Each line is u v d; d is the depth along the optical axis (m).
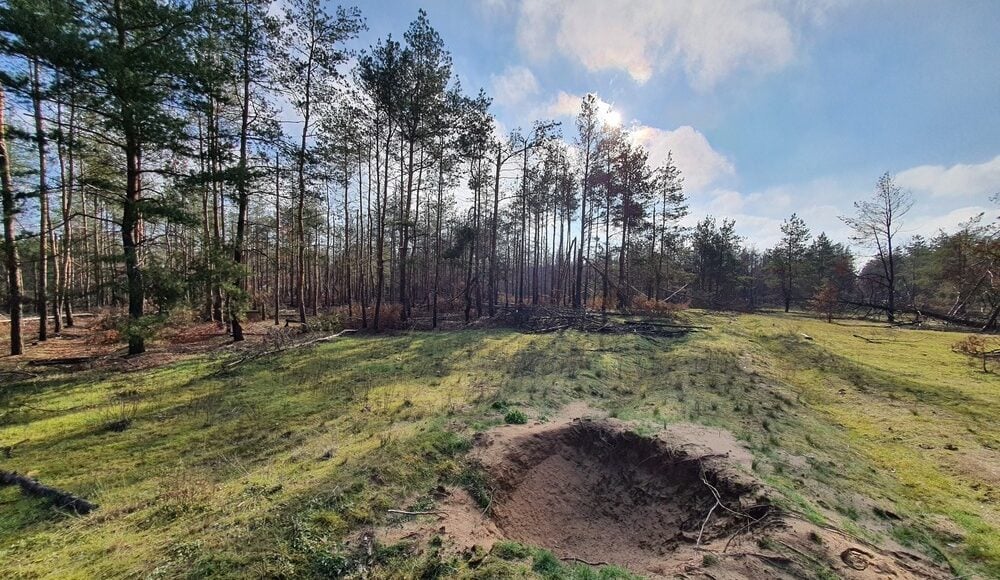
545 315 21.34
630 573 3.58
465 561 3.37
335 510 4.00
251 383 9.54
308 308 30.19
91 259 10.76
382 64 16.41
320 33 15.44
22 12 8.26
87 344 14.41
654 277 33.75
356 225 31.09
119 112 10.28
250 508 4.11
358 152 20.91
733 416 7.32
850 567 3.33
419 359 12.38
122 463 5.43
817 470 5.32
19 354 12.46
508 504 5.00
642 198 27.55
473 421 6.69
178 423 6.92
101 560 3.39
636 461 5.93
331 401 8.14
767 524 3.99
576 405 8.00
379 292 18.75
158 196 12.69
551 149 25.39
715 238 38.06
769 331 20.19
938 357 14.01
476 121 18.81
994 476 5.34
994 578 3.45
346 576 3.16
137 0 10.25
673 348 14.03
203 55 11.52
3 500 4.43
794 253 39.03
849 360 13.11
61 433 6.48
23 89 9.12
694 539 4.34
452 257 22.30
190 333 16.03
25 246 14.05
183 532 3.75
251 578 3.08
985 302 28.52
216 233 16.75
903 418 7.68
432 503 4.33
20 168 12.54
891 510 4.45
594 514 5.30
